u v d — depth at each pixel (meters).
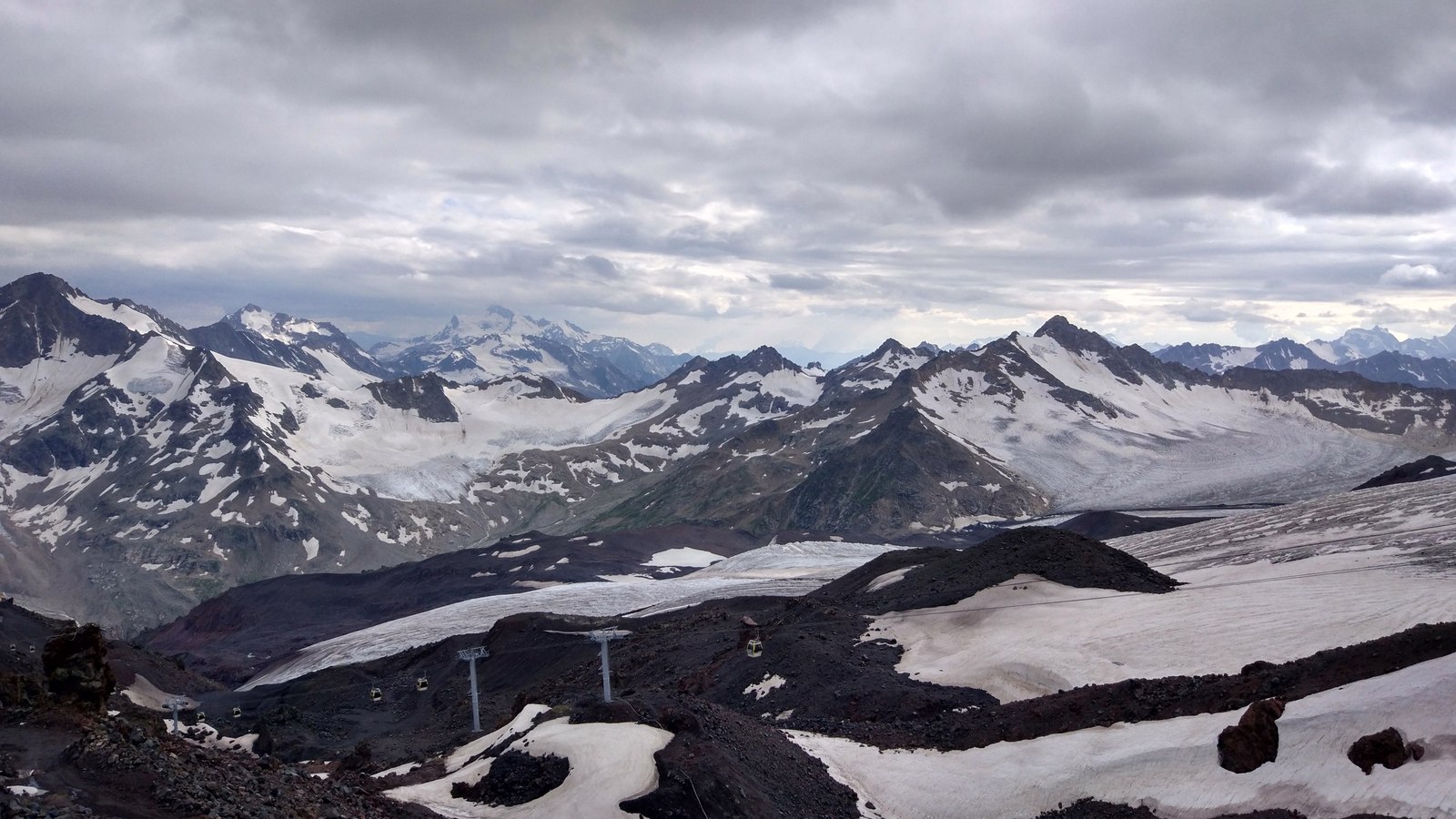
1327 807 40.38
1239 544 145.50
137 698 119.38
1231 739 45.22
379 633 190.75
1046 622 81.50
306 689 145.75
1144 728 51.72
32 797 28.97
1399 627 66.44
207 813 30.45
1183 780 45.41
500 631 147.12
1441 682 42.97
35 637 114.56
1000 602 89.00
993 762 53.78
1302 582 84.31
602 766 52.00
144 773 32.34
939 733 60.81
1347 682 47.34
